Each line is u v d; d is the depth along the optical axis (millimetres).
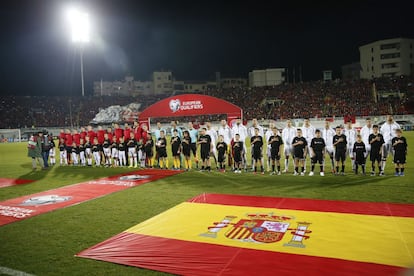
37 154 16172
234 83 79000
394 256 4715
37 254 5281
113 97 58344
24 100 54656
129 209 7863
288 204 7777
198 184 10922
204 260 4816
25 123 48938
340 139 11898
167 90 74938
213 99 17359
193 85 76438
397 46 63625
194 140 14875
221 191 9648
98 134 17125
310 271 4344
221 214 7105
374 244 5168
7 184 11875
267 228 6098
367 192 8914
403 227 5898
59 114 52781
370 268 4371
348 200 8055
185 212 7379
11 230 6523
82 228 6531
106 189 10391
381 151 11617
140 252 5207
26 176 13844
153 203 8375
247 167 14875
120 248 5395
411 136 27094
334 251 4961
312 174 12094
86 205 8383
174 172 13766
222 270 4473
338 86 51688
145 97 59406
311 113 44594
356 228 5934
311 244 5266
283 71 67688
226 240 5578
